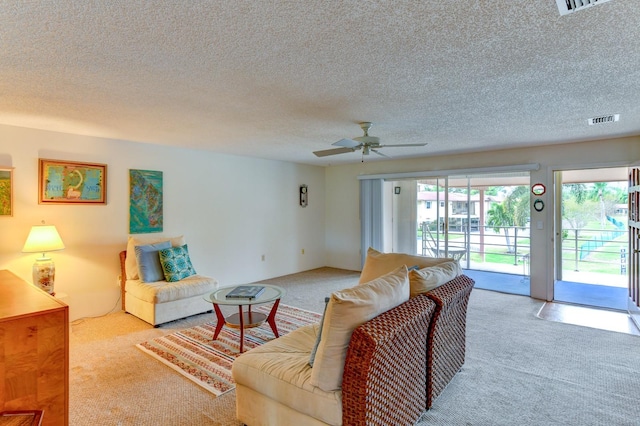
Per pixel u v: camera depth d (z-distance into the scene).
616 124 3.70
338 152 3.80
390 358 1.81
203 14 1.56
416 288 2.32
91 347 3.32
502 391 2.52
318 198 7.42
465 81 2.43
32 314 1.57
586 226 6.88
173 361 3.02
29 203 3.79
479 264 7.84
